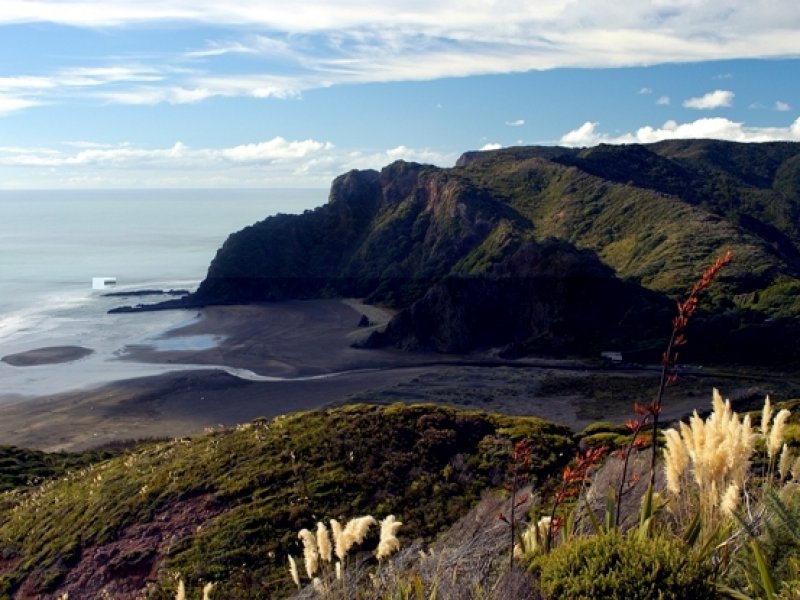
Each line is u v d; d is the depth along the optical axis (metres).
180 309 115.19
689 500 5.81
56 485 30.75
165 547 21.81
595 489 6.79
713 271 4.75
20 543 25.03
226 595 17.91
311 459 25.73
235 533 21.39
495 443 26.09
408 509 22.48
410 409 29.30
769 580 4.55
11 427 54.84
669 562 4.99
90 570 21.95
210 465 26.33
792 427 10.78
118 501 25.16
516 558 5.93
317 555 6.05
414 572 6.32
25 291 132.88
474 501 22.36
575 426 50.44
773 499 5.01
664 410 52.91
